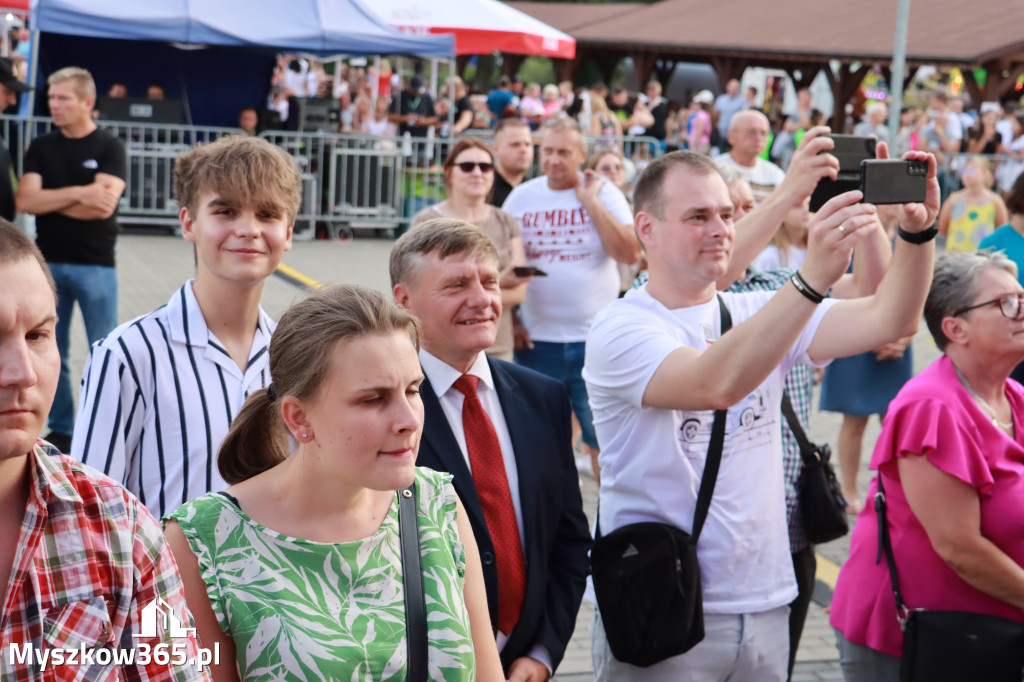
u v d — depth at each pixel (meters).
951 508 2.78
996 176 17.59
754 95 23.50
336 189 15.52
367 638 1.79
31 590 1.37
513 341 5.75
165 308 2.63
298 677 1.73
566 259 5.72
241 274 2.56
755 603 2.75
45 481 1.40
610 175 7.10
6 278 1.33
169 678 1.49
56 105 6.11
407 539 1.92
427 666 1.83
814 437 7.55
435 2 15.65
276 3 12.90
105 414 2.49
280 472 1.90
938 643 2.76
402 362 1.79
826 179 3.02
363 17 13.47
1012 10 21.83
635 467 2.75
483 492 2.57
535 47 15.80
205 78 17.19
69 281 6.24
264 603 1.76
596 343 2.79
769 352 2.41
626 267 6.34
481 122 21.50
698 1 29.30
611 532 2.74
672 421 2.71
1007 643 2.71
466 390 2.62
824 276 2.37
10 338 1.33
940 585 2.87
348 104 20.55
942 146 18.45
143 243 13.92
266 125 15.73
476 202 5.48
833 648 4.46
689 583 2.61
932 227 2.64
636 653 2.63
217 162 2.54
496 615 2.54
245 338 2.70
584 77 36.53
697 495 2.73
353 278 12.12
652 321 2.76
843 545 5.66
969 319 2.88
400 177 15.80
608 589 2.66
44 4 11.86
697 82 31.06
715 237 2.73
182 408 2.55
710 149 22.92
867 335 2.76
